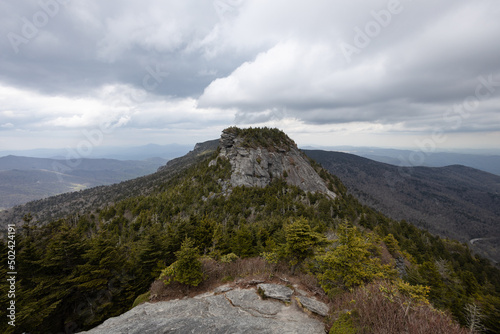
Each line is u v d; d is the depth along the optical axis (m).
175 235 33.78
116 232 77.88
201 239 35.97
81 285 21.61
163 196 110.12
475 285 42.84
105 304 22.47
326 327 9.68
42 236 29.62
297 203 92.00
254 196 101.75
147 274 27.14
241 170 125.00
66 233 24.69
